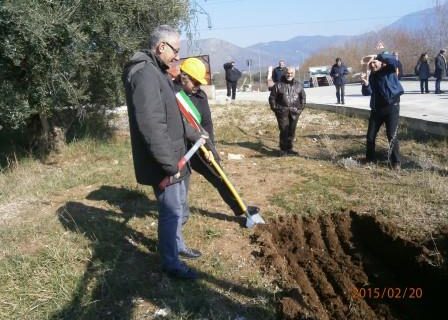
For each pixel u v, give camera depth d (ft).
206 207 19.34
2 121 24.59
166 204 13.32
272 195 20.89
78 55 24.45
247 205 19.75
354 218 18.84
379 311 14.21
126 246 15.94
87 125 33.24
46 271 14.51
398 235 16.83
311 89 100.12
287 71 29.91
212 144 16.67
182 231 16.89
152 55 12.46
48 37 22.95
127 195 20.77
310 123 43.11
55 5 23.86
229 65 65.36
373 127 26.16
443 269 14.82
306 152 32.63
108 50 27.32
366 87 57.67
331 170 24.80
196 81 15.34
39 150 28.76
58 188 22.30
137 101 11.90
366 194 20.54
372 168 24.81
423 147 30.55
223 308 12.57
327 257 16.88
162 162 12.12
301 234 17.97
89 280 13.91
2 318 12.42
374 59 24.95
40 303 13.00
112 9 26.48
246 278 13.99
